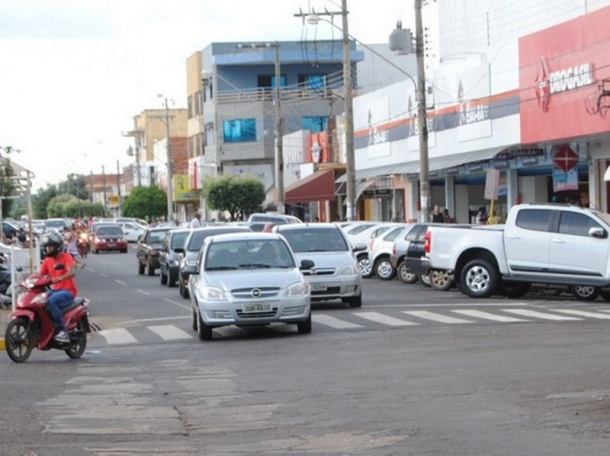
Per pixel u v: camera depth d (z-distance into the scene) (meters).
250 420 11.98
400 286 34.69
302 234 27.02
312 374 15.37
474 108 45.09
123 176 177.88
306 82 88.81
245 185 77.81
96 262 62.38
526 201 44.00
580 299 28.23
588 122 35.34
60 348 18.30
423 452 9.88
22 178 30.89
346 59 47.88
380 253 38.16
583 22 35.62
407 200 57.12
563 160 38.00
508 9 50.72
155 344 20.59
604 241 26.50
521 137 40.38
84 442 10.89
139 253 49.12
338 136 68.06
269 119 87.69
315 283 25.62
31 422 12.12
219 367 16.67
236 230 34.06
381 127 58.56
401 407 12.36
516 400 12.52
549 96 37.97
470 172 48.16
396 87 55.94
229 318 20.27
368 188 63.19
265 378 15.20
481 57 45.72
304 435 10.97
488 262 28.53
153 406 13.18
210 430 11.50
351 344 18.88
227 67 89.56
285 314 20.42
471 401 12.57
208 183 78.56
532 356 16.30
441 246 29.30
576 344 17.64
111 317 27.02
